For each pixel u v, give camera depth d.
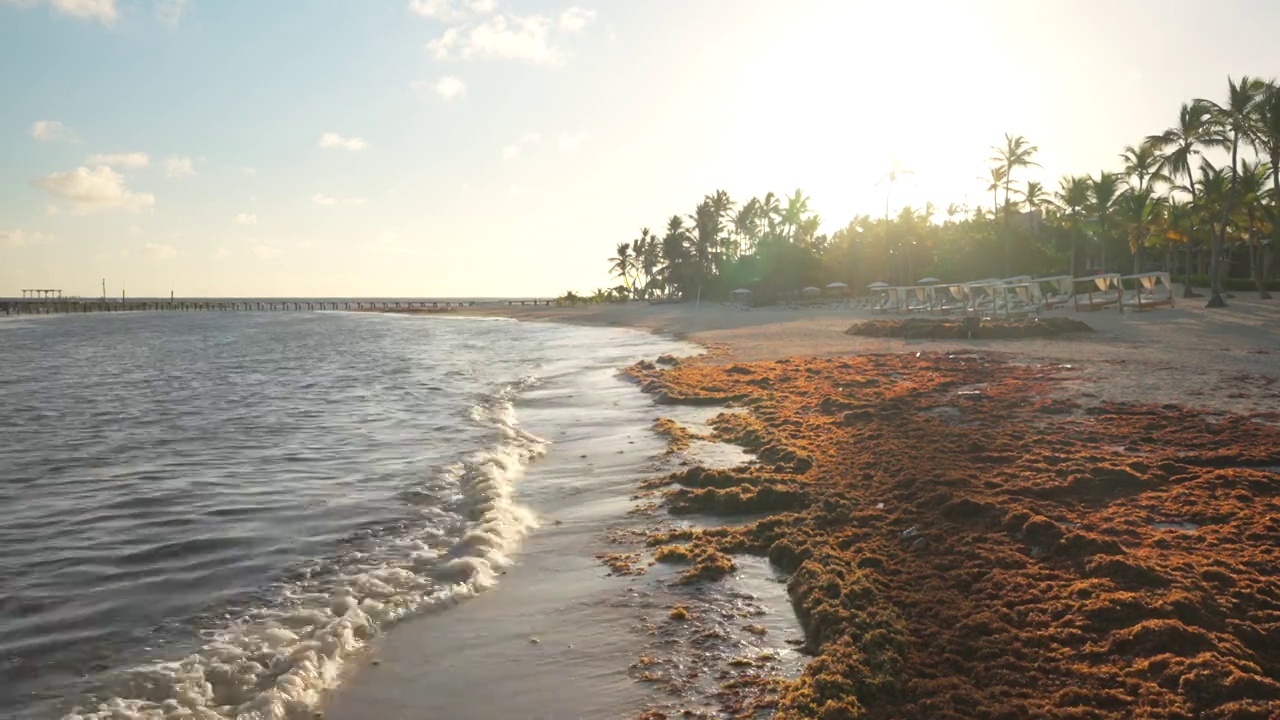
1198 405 14.46
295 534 9.05
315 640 6.19
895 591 6.54
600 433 14.95
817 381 19.66
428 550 8.42
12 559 8.24
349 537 8.91
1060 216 78.00
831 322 48.81
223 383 26.30
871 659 5.35
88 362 36.22
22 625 6.59
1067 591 6.29
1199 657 5.03
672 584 7.25
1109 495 9.03
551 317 93.38
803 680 5.21
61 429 16.73
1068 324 31.38
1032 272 76.94
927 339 31.95
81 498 10.77
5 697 5.39
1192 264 79.38
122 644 6.23
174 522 9.58
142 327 80.44
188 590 7.36
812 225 107.81
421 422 17.02
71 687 5.54
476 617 6.68
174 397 22.42
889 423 13.45
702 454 12.60
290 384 25.58
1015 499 8.80
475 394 22.02
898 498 9.19
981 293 50.22
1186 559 6.88
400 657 5.99
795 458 11.24
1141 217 60.75
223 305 198.88
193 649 6.13
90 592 7.33
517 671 5.71
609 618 6.55
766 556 7.93
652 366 26.14
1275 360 21.42
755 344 33.41
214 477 11.95
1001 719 4.68
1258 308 40.69
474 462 12.38
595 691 5.39
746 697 5.21
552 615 6.67
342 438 15.20
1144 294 46.09
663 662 5.75
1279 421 12.85
